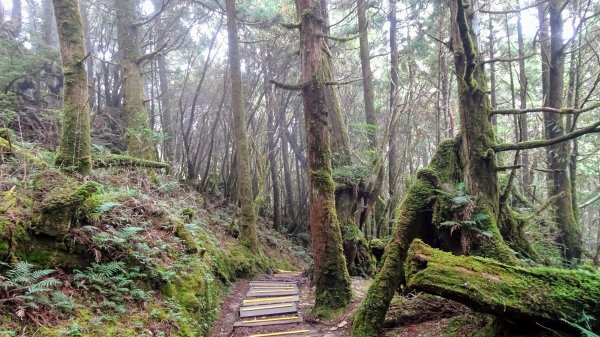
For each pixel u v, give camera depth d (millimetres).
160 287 4793
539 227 6668
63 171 5652
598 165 10922
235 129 11203
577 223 7293
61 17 5941
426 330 4379
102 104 13547
